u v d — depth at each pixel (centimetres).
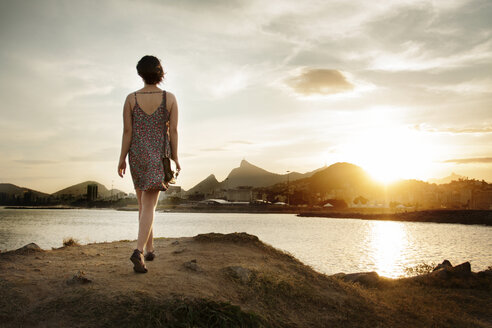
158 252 565
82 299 344
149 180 392
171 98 420
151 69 416
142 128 405
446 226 8775
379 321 478
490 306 681
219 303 375
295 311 441
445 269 892
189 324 338
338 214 14712
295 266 580
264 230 6219
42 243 3866
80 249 581
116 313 331
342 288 561
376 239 4650
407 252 3216
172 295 370
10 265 426
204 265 487
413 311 555
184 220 11000
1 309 317
